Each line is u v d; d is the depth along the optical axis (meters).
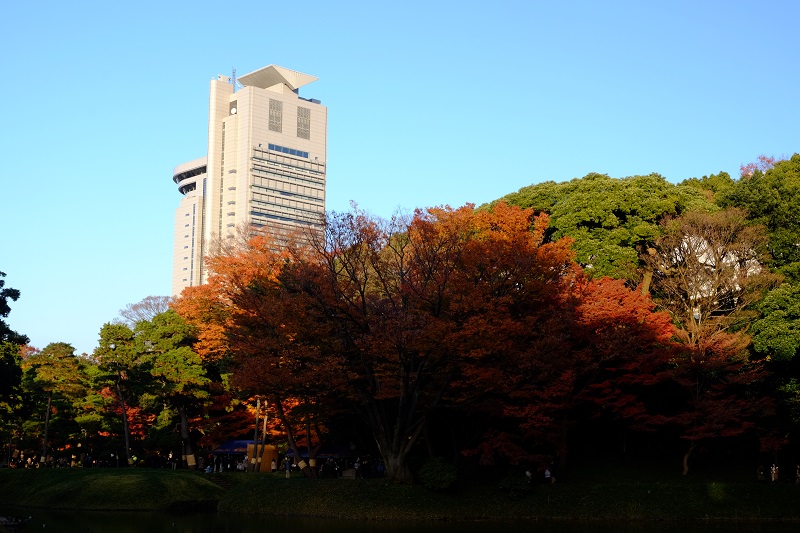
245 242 65.00
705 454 53.56
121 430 65.19
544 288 42.97
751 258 55.78
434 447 52.84
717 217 55.34
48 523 40.47
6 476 56.62
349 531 36.69
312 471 51.66
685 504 43.03
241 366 44.78
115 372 60.59
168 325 62.53
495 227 52.91
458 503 43.09
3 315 49.88
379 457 56.72
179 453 69.38
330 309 42.69
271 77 197.88
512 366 43.25
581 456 54.38
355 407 46.16
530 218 66.44
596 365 45.72
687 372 48.72
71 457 74.44
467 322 40.31
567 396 46.53
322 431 58.12
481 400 46.59
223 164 188.38
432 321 40.38
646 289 56.97
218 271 60.50
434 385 45.53
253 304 45.38
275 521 41.44
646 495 43.78
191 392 60.66
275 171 187.62
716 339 49.91
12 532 36.44
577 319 46.25
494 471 49.22
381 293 45.38
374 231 43.78
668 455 54.28
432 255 43.03
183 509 48.56
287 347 42.56
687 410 51.47
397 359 42.19
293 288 43.78
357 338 43.09
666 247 57.16
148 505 48.34
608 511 42.62
